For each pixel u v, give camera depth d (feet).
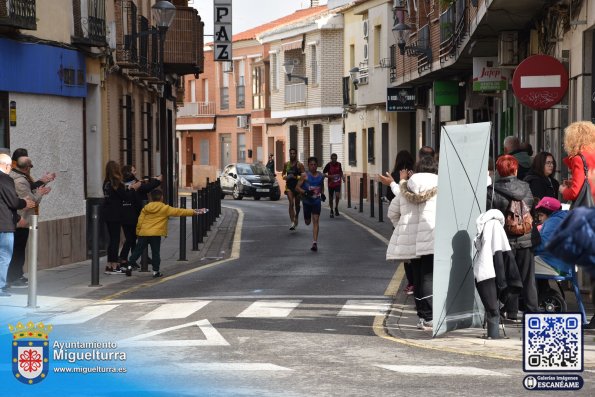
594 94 86.63
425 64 189.57
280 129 347.56
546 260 63.82
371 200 191.21
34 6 98.37
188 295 83.76
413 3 211.61
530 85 86.74
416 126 239.91
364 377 49.52
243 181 304.91
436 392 46.06
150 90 172.65
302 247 131.34
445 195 60.59
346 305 76.69
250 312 72.69
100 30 119.55
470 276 62.18
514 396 45.29
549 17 103.81
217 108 391.04
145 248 103.81
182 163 413.18
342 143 304.09
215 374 50.26
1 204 80.23
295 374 50.26
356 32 285.84
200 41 191.42
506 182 63.16
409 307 75.97
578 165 61.62
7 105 100.94
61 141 112.68
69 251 113.91
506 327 65.00
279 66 337.93
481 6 118.11
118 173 102.94
